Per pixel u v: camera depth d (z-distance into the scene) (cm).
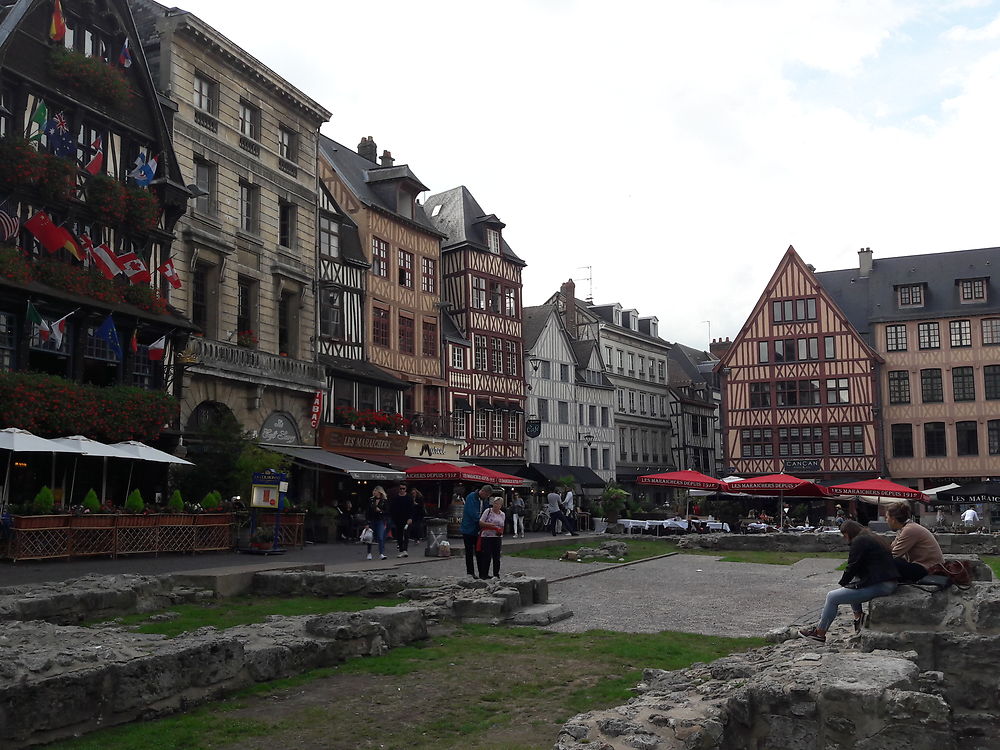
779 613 1188
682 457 6397
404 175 3738
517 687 736
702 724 526
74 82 2109
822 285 5491
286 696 705
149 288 2212
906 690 541
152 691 639
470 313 4269
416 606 1082
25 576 1283
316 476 2877
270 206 2864
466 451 4094
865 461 5081
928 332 5200
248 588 1321
